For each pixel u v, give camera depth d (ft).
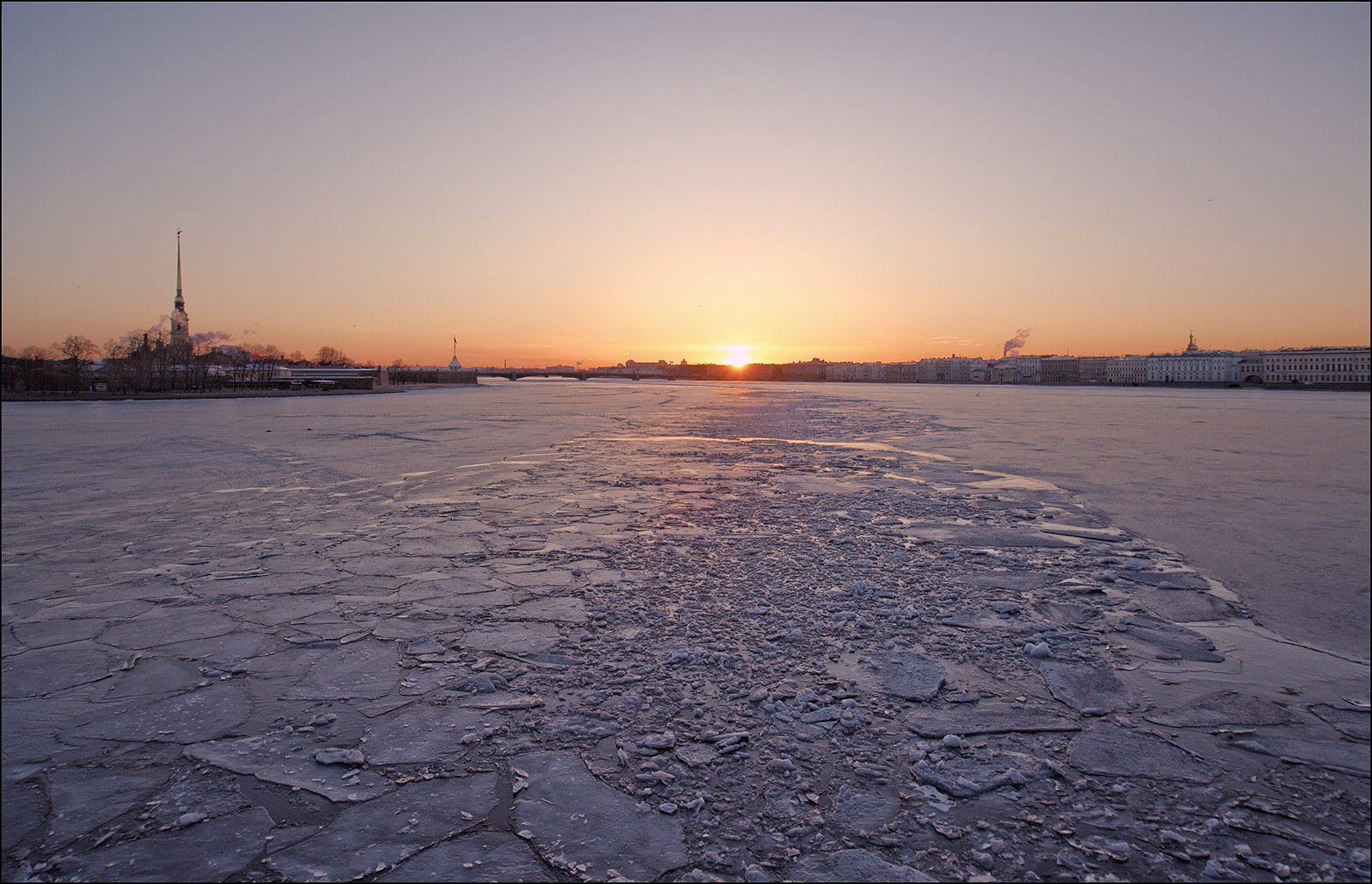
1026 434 74.02
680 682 14.10
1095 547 25.31
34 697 13.48
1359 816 10.12
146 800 10.30
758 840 9.53
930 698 13.56
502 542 25.43
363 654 15.46
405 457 52.19
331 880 8.69
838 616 17.81
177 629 16.98
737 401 180.96
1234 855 9.26
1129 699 13.65
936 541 25.88
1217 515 31.12
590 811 10.09
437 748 11.69
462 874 8.80
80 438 71.15
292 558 23.41
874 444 62.34
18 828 9.65
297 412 127.75
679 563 22.66
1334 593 20.29
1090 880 8.78
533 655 15.40
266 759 11.36
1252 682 14.47
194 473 44.34
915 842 9.50
